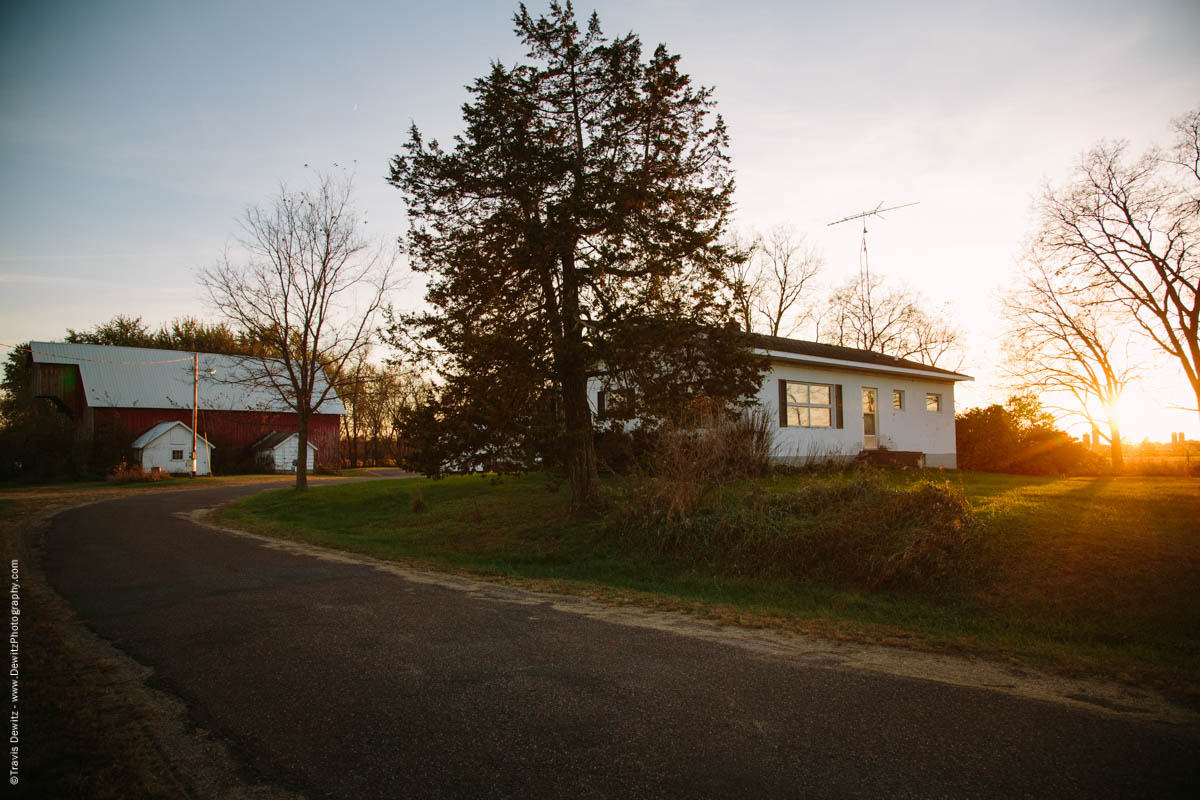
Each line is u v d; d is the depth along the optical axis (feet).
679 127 42.65
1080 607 22.17
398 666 17.30
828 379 69.72
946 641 19.62
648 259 41.06
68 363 145.59
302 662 17.70
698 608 24.22
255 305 81.46
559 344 38.70
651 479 38.70
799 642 19.69
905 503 30.07
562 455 43.34
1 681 16.20
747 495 35.60
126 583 28.99
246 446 157.28
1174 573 23.24
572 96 42.50
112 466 130.11
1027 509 33.53
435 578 30.55
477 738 12.85
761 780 10.99
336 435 168.76
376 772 11.54
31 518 56.39
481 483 65.98
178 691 15.61
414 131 43.32
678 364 42.19
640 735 12.88
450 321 42.37
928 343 148.87
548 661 17.71
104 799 10.62
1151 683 15.81
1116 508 32.91
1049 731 12.90
